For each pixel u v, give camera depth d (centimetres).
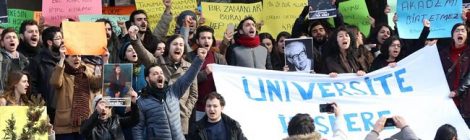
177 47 1371
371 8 1759
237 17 1616
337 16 1616
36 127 1030
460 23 1498
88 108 1323
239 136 1280
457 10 1542
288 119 1374
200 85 1398
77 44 1322
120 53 1392
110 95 1251
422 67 1423
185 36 1485
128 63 1318
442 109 1403
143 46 1401
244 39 1462
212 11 1608
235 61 1455
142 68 1380
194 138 1273
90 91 1328
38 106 1038
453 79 1470
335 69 1449
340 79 1413
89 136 1262
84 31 1330
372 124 1384
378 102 1401
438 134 1207
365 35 1634
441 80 1419
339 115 1357
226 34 1470
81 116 1320
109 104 1250
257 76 1393
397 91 1412
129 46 1382
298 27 1577
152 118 1270
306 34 1584
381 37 1562
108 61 1402
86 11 1568
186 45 1475
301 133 1081
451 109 1402
